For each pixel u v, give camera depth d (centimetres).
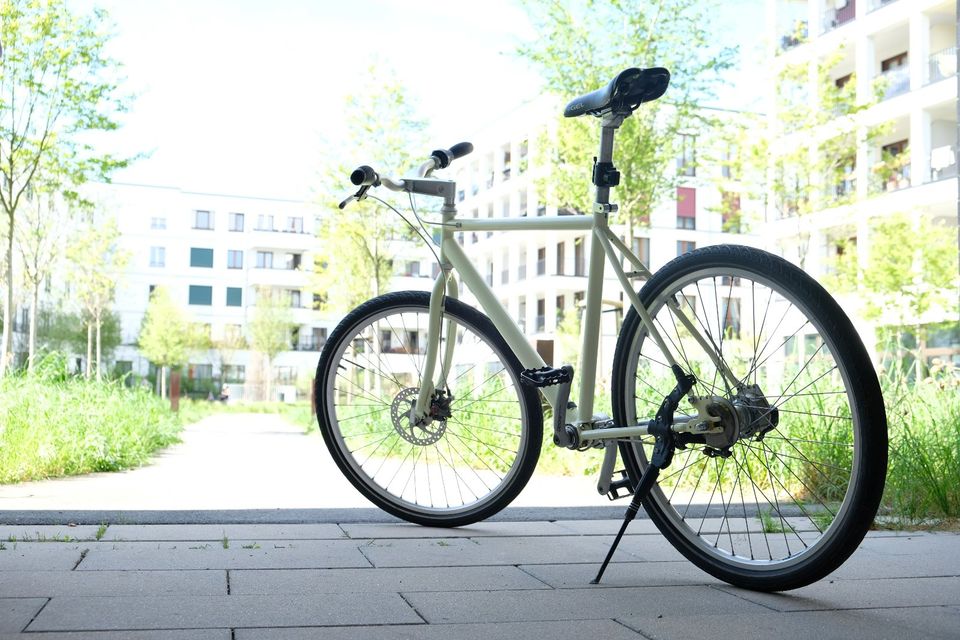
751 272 209
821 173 1878
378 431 330
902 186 2200
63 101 1271
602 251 239
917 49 2172
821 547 195
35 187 1375
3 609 170
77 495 412
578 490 440
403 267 2084
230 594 187
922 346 1731
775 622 172
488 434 360
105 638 151
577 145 1188
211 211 5206
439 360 298
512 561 231
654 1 1141
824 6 2475
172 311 4331
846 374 195
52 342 3142
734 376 217
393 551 242
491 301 283
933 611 183
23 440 516
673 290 228
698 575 219
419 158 1833
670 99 1171
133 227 5050
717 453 214
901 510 327
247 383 4809
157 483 483
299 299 5300
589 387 241
